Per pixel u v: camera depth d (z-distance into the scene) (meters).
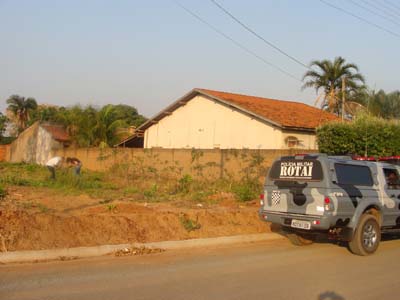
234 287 6.92
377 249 10.61
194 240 10.52
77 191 17.17
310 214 9.40
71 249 8.85
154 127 32.69
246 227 12.07
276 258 9.34
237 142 26.77
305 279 7.57
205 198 15.94
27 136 43.91
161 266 8.24
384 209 10.30
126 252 9.28
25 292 6.33
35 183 19.02
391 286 7.26
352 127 17.53
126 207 12.41
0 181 18.41
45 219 9.38
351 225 9.61
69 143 39.97
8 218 9.03
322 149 18.11
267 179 10.35
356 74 39.91
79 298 6.11
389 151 17.09
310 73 40.66
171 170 23.09
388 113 35.00
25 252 8.34
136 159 25.39
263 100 30.52
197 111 29.53
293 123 24.47
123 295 6.30
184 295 6.39
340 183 9.48
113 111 39.03
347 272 8.19
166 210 12.52
